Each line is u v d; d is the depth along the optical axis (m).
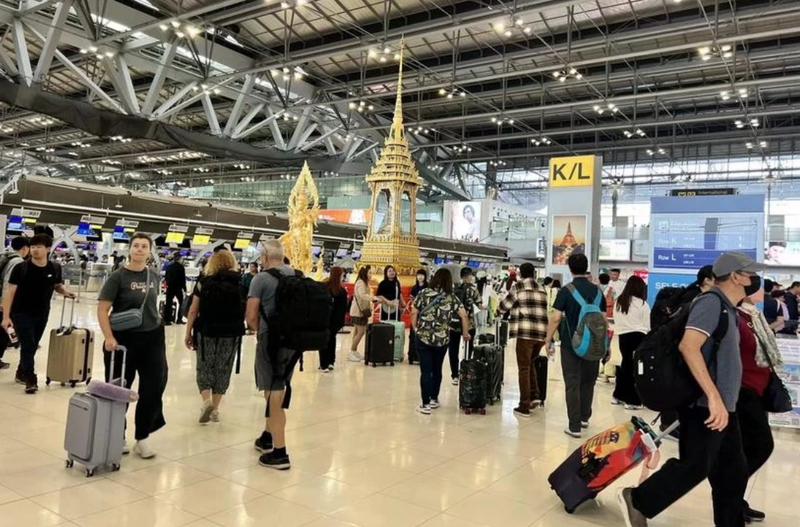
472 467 3.82
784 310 6.86
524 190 38.69
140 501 3.02
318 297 3.59
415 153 27.50
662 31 13.19
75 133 28.34
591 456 3.06
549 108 17.53
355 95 19.23
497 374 5.93
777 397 3.12
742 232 8.16
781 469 4.09
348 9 13.73
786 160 29.06
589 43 14.21
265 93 19.95
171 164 37.62
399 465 3.79
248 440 4.19
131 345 3.68
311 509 3.01
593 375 4.91
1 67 13.55
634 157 32.78
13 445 3.82
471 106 22.94
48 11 14.01
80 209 13.95
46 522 2.71
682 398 2.61
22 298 5.24
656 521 3.07
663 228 8.76
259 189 44.69
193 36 13.49
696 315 2.56
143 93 20.98
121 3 13.45
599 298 4.70
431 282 5.40
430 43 16.11
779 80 14.41
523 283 5.45
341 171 21.86
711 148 29.31
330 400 5.62
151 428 3.74
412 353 8.16
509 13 11.66
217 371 4.59
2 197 12.50
